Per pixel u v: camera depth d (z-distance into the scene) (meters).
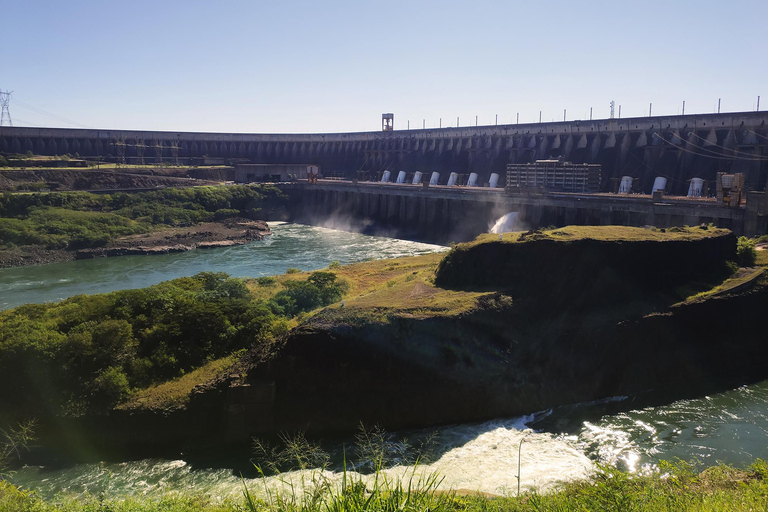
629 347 72.00
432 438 57.84
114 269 147.50
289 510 20.44
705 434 58.03
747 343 77.81
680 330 75.06
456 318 67.62
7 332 67.00
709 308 77.75
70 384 62.94
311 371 62.38
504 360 66.94
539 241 78.25
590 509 26.70
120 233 181.25
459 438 58.72
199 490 49.34
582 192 167.88
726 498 28.67
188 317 71.56
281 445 58.59
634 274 79.81
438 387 63.47
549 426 61.09
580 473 50.50
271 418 60.53
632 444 56.34
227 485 50.47
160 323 71.31
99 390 61.78
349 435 60.62
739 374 73.94
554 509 29.03
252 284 108.31
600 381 68.81
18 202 188.00
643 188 183.12
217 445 58.91
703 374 73.25
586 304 75.69
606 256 78.81
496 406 64.00
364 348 63.69
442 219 199.62
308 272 123.44
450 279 80.19
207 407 60.50
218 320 71.62
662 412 63.66
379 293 77.31
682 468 41.53
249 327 71.88
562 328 72.19
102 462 55.91
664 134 186.62
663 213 138.62
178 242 177.50
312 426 60.84
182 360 68.31
